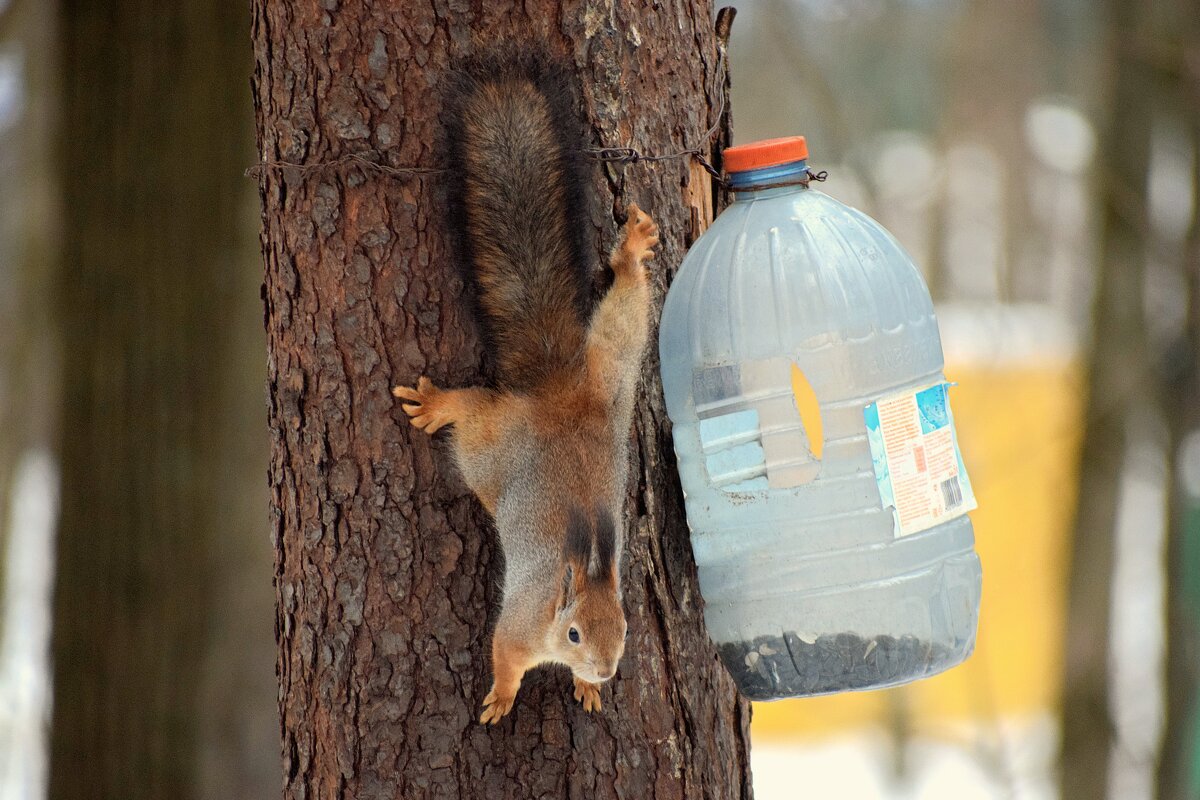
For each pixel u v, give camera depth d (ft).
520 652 29.37
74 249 54.85
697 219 32.27
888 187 104.63
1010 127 124.77
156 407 53.88
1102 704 75.15
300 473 30.01
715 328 30.40
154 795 53.01
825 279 30.48
